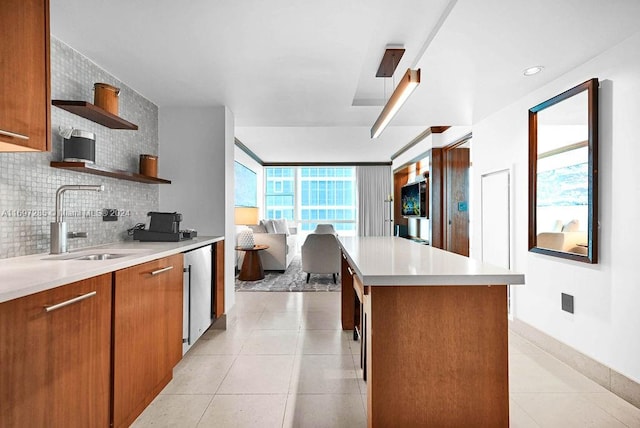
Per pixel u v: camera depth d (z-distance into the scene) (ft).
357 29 7.14
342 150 27.78
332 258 18.37
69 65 7.83
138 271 6.28
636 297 6.97
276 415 6.57
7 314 3.67
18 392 3.80
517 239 11.04
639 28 6.75
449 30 6.86
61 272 4.74
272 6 6.33
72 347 4.62
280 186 34.22
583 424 6.34
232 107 12.26
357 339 10.52
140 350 6.36
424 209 23.94
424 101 11.21
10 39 4.79
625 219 7.19
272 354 9.45
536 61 8.27
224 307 11.74
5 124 4.71
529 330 10.46
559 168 9.07
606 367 7.64
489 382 5.46
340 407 6.85
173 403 6.97
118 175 8.68
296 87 10.33
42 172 7.06
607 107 7.64
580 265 8.42
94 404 5.08
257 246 20.02
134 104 10.52
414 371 5.44
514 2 5.93
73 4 6.21
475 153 13.89
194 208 11.96
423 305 5.45
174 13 6.54
